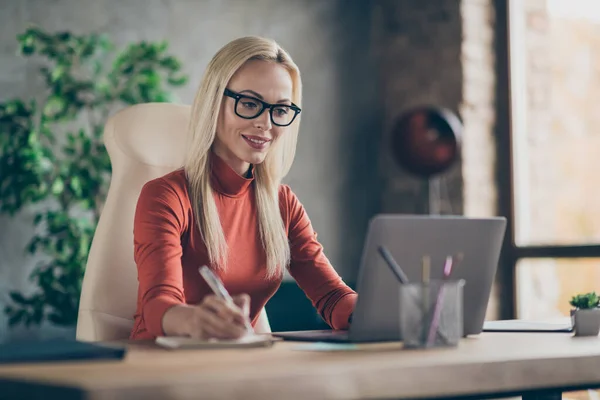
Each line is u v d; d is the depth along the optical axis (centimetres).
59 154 404
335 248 488
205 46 452
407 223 137
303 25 483
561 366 119
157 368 101
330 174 488
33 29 374
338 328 182
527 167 452
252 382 93
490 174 459
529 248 445
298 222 202
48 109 374
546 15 446
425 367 106
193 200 181
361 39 502
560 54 439
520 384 114
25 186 360
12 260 395
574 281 427
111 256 192
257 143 183
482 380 111
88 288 190
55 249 371
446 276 137
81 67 410
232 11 461
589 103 426
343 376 99
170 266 162
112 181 202
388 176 493
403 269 138
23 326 398
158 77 387
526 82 454
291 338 145
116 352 112
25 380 93
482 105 459
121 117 207
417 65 478
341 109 493
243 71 183
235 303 138
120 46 428
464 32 454
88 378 92
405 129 429
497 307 454
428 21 473
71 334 411
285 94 185
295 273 199
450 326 129
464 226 143
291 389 95
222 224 183
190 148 183
